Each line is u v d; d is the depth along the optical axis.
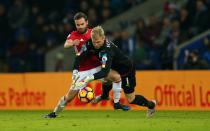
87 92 31.45
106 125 28.95
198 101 44.22
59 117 36.03
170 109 45.06
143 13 65.12
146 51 56.00
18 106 49.81
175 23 55.19
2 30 67.94
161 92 45.50
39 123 30.75
